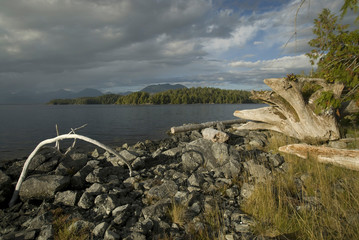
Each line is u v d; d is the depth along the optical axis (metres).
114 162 7.23
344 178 4.64
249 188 4.84
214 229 3.63
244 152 7.83
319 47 7.44
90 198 4.61
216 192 4.99
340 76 6.29
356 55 6.04
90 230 3.66
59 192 4.84
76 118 39.88
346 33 6.63
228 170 5.98
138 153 8.20
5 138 17.56
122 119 35.69
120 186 5.55
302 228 3.41
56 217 4.10
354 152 5.41
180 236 3.47
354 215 3.44
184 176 5.98
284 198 4.29
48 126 26.50
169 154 8.53
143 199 4.78
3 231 3.86
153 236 3.46
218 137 9.34
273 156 6.82
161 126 24.45
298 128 8.08
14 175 5.95
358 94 6.56
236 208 4.30
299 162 6.43
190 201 4.41
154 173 6.69
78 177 5.60
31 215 4.33
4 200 4.86
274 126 10.21
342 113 8.12
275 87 7.39
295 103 7.46
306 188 4.79
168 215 4.07
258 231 3.48
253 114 10.55
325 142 7.91
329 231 3.21
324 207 3.91
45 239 3.41
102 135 18.27
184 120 31.17
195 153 7.15
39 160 6.15
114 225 3.82
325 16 7.03
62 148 12.96
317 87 8.00
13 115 51.75
